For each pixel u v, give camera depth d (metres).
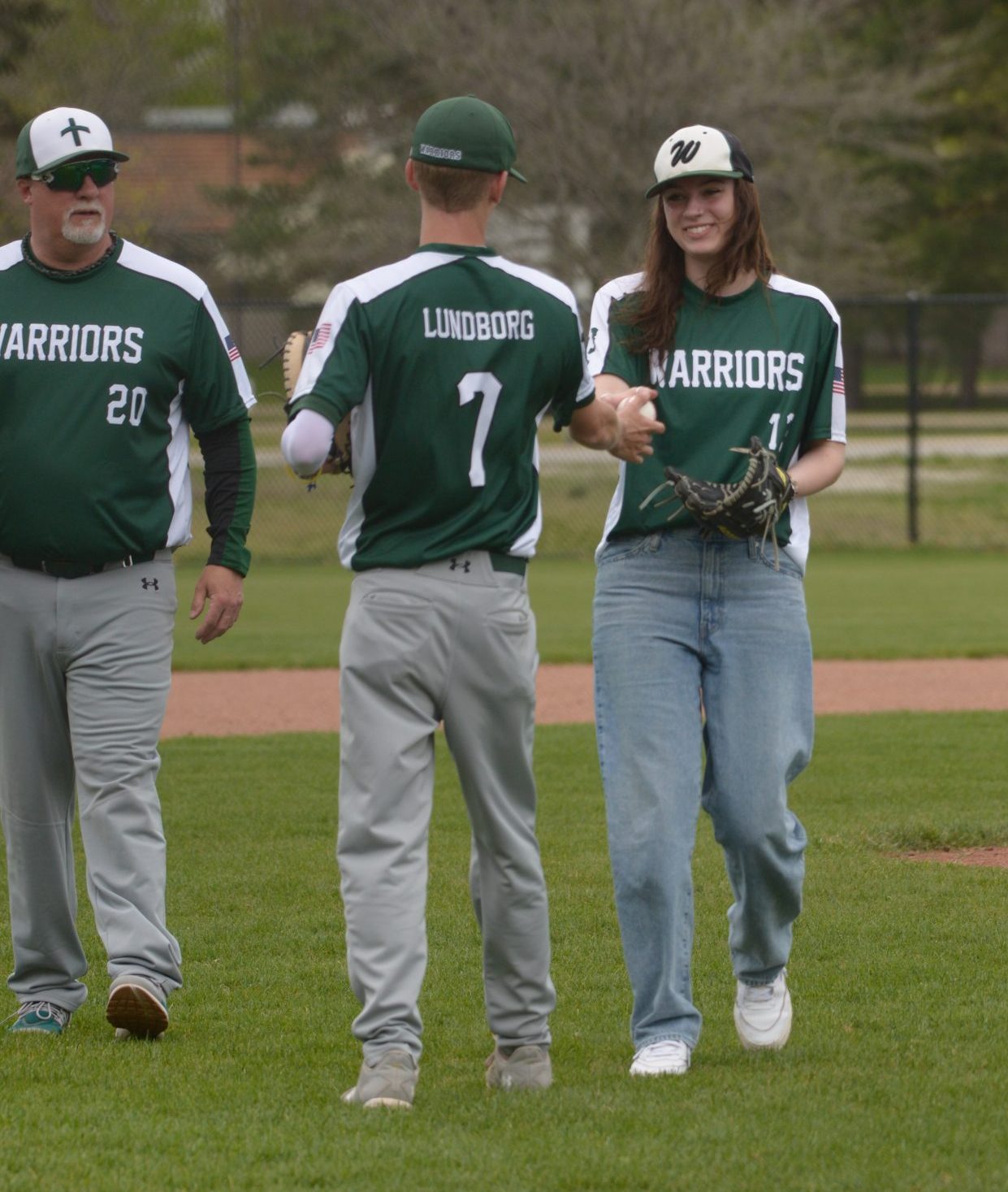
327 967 18.17
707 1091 13.90
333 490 78.25
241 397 16.47
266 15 133.12
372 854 13.56
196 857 23.25
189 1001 17.02
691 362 14.82
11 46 92.12
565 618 50.06
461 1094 14.02
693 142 14.39
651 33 86.50
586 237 88.88
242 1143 12.79
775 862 14.61
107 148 15.37
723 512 14.12
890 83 102.50
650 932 14.44
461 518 13.50
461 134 13.41
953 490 82.62
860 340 98.44
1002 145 145.50
